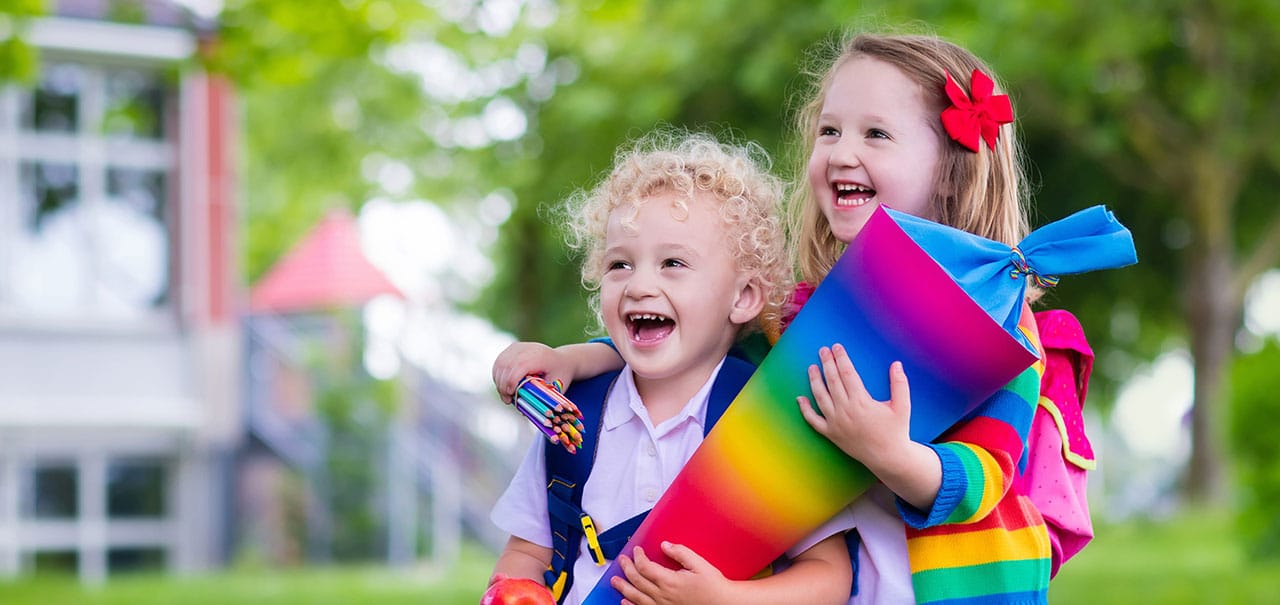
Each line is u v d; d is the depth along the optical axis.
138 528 13.70
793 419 1.92
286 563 13.87
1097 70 12.84
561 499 2.17
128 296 13.66
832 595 2.00
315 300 14.45
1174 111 14.19
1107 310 16.97
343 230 14.85
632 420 2.17
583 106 14.40
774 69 12.91
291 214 24.73
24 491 13.26
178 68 7.81
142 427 13.55
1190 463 15.59
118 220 13.64
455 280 21.16
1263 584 7.98
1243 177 15.38
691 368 2.15
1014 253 1.98
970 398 1.90
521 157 15.93
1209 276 14.91
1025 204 2.54
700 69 13.95
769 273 2.18
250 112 19.94
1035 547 2.02
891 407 1.87
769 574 2.03
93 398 13.39
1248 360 9.98
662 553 1.95
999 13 10.25
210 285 13.90
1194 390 15.30
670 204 2.10
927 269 1.87
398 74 18.14
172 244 13.83
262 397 14.18
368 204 21.03
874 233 1.90
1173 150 14.32
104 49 13.09
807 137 2.45
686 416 2.12
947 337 1.87
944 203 2.19
